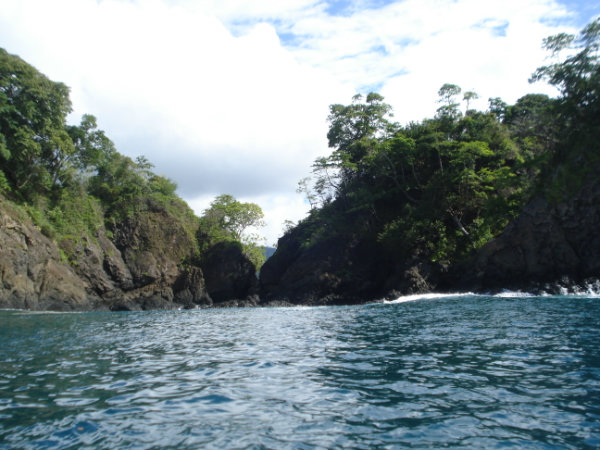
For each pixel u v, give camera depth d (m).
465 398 5.96
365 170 50.41
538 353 8.70
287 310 30.50
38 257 34.53
